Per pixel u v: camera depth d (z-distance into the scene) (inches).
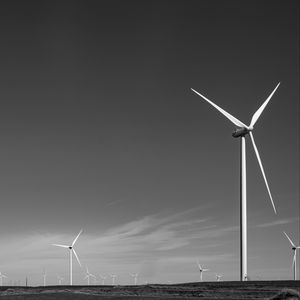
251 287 3250.5
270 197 3789.4
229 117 3811.5
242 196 3690.9
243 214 3659.0
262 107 3806.6
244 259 3599.9
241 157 3754.9
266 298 2876.5
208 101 3846.0
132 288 3944.4
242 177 3722.9
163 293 3531.0
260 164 3806.6
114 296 3494.1
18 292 4650.6
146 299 3134.8
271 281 3427.7
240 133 3757.4
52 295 3715.6
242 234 3634.4
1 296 3809.1
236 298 2979.8
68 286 4881.9
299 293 2733.8
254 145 3769.7
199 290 3390.7
